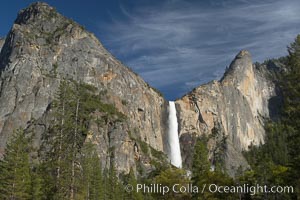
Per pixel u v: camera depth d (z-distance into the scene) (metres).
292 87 42.34
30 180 71.38
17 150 71.25
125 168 161.00
